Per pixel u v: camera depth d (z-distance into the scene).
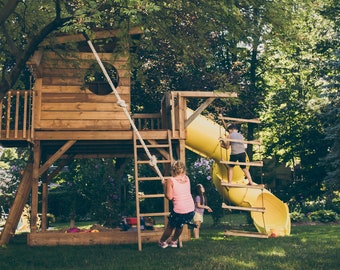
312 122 24.89
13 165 20.05
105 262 8.73
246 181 15.62
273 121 27.09
